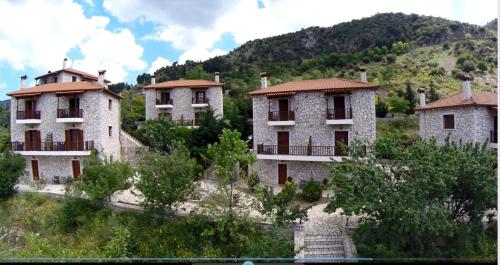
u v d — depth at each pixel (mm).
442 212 11227
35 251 10633
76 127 23891
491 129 21297
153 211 15070
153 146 25672
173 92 34750
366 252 11758
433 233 11703
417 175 12086
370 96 20078
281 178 22016
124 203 17297
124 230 13547
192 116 34281
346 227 13992
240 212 14016
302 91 21156
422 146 12953
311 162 21203
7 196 20391
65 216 16359
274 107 22062
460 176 12312
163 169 15055
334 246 12852
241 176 15070
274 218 13586
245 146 15789
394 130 33719
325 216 15664
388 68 52906
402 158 12641
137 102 44812
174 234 14430
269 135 22250
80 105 23891
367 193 12258
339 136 20547
